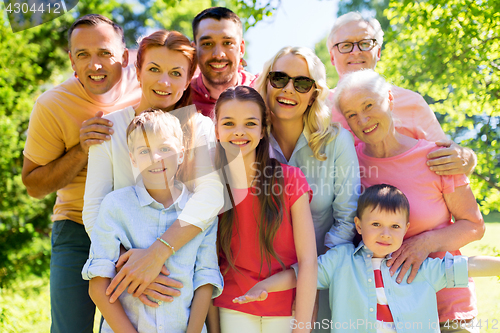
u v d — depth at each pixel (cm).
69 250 293
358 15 348
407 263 247
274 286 229
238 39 326
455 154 267
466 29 391
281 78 254
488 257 247
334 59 360
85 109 294
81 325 286
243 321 235
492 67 412
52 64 743
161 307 208
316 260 235
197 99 327
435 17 414
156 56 242
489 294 455
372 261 249
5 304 549
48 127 293
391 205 242
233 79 332
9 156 619
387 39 448
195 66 262
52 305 291
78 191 298
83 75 277
